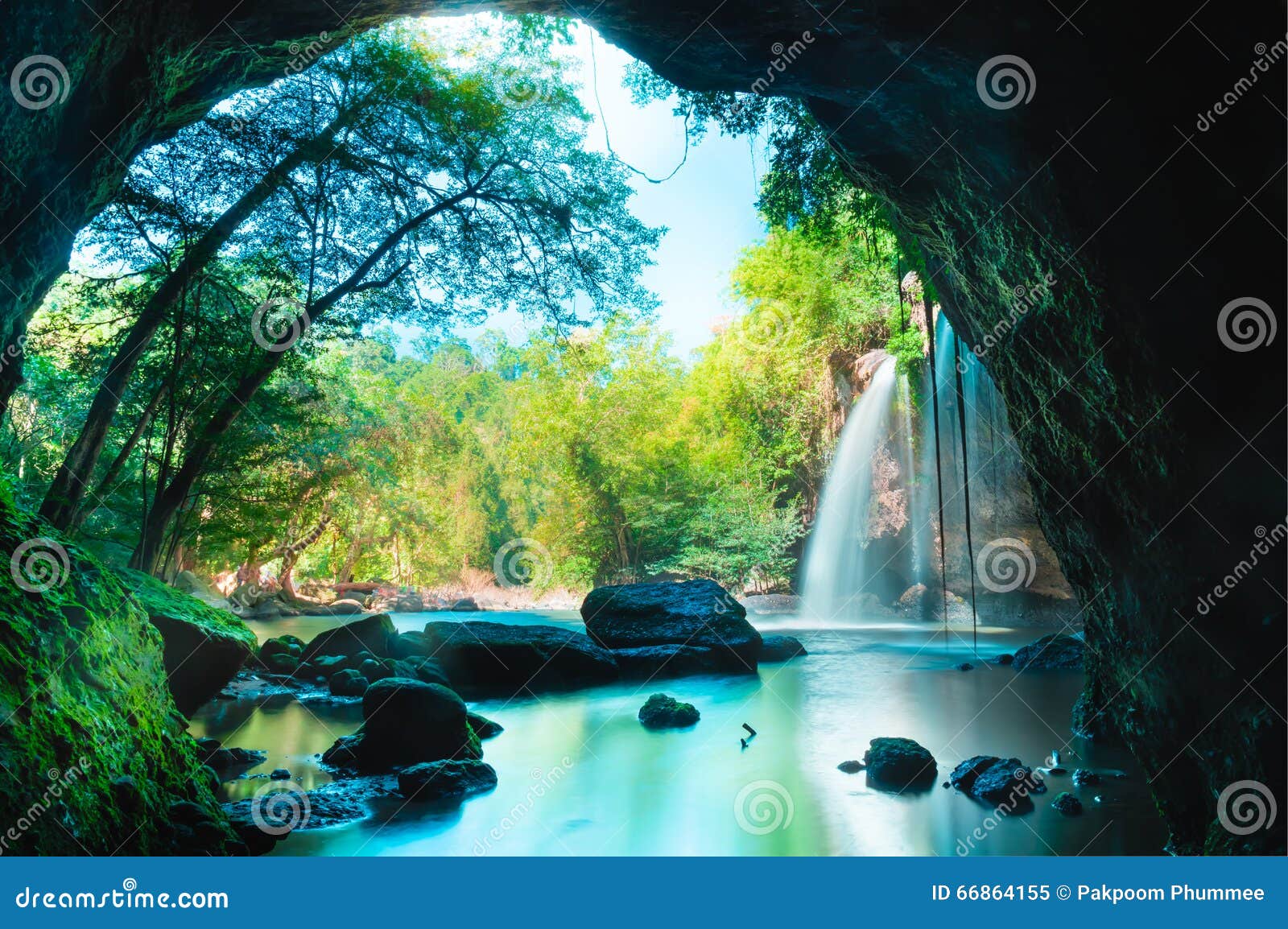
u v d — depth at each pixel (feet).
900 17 17.62
